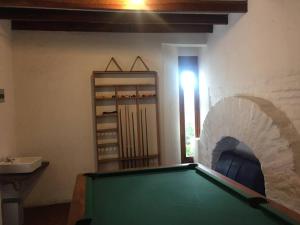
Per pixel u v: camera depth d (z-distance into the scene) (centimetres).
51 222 331
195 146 443
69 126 399
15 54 379
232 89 349
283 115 249
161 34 425
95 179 239
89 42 402
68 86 397
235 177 320
